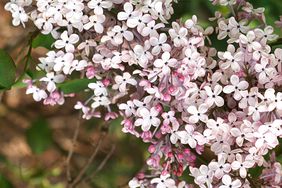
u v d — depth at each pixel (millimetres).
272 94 731
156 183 785
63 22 756
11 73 809
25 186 1170
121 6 759
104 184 1156
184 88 738
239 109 754
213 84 747
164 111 758
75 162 1178
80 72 851
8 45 1134
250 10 783
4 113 1265
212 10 959
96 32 761
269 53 758
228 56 743
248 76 749
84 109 807
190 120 741
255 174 792
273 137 730
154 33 738
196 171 755
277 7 952
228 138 744
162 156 797
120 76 754
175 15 941
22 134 1264
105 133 966
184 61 734
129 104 755
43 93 796
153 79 737
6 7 771
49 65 784
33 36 812
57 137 1239
